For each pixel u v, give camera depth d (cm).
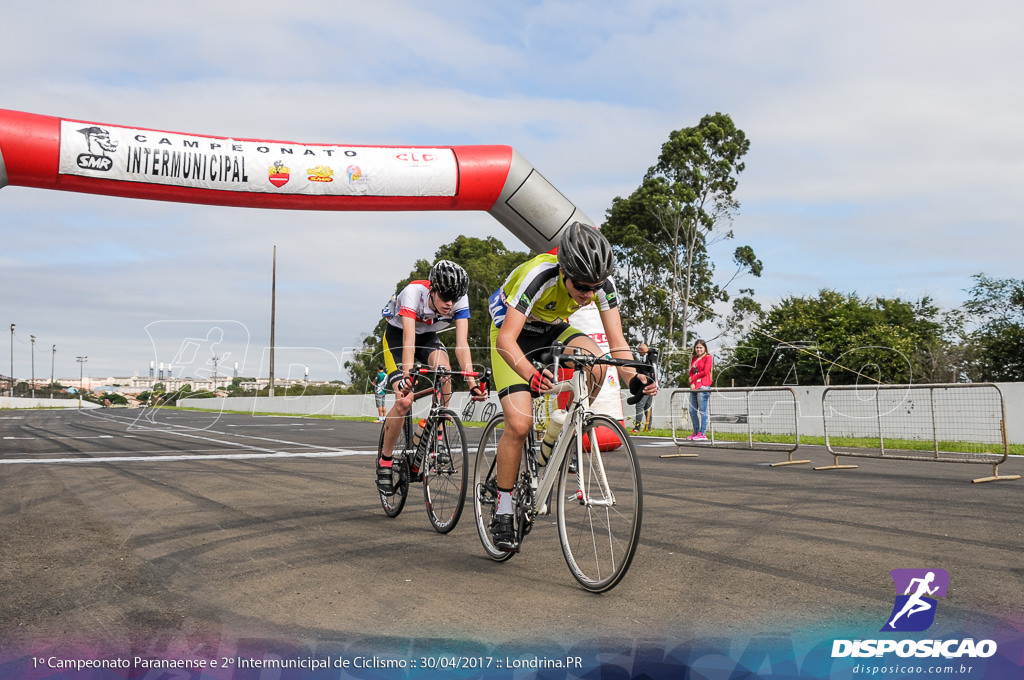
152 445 1016
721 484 571
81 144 660
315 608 251
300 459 800
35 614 245
